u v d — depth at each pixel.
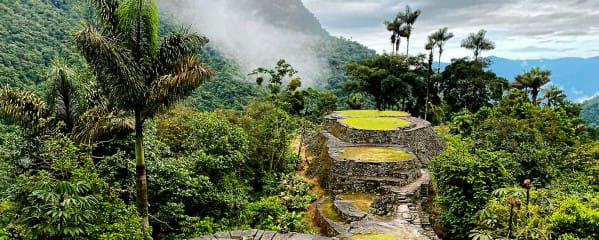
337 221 17.05
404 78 49.97
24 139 13.36
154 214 14.47
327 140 27.86
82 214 8.10
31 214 7.98
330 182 21.41
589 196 11.47
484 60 58.16
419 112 54.06
